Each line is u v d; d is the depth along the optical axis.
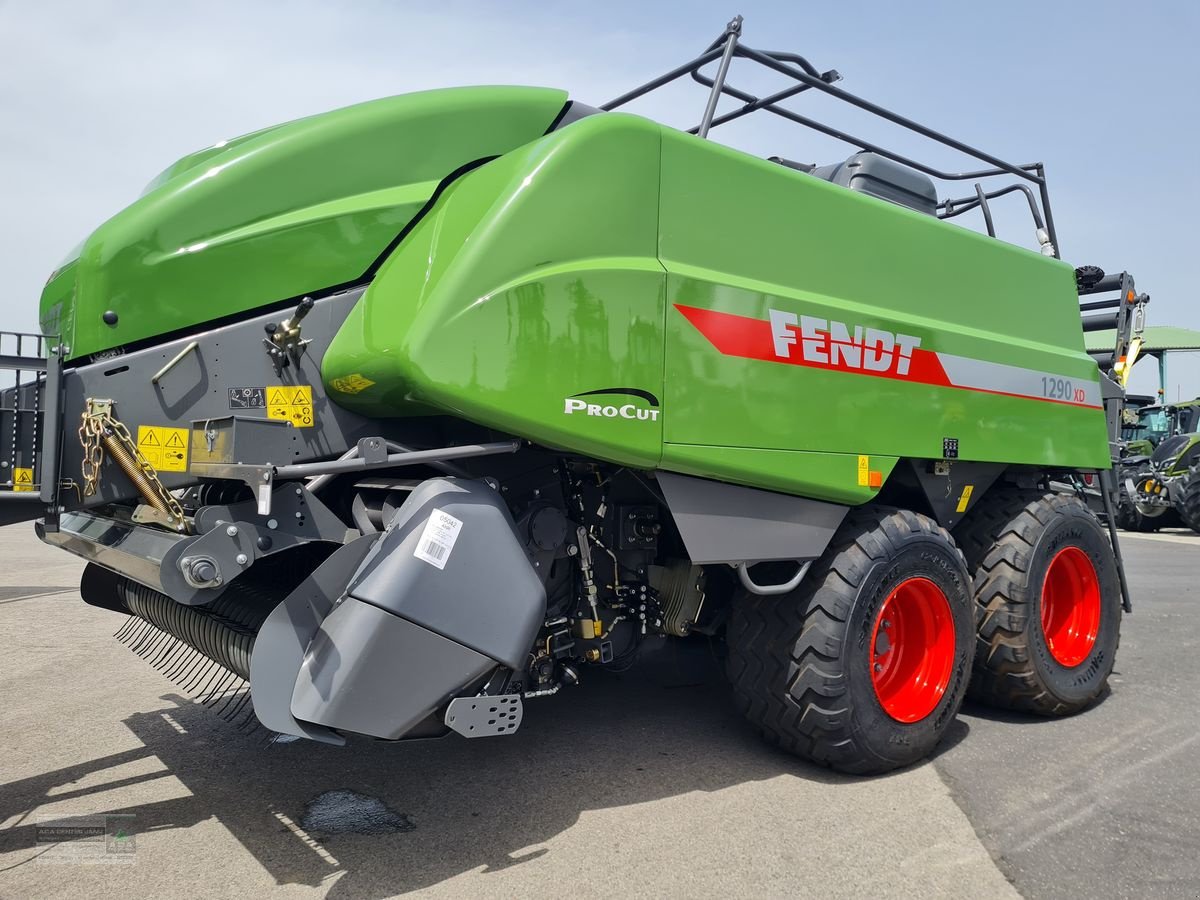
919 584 3.62
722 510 3.20
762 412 3.24
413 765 3.49
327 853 2.73
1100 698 4.67
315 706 2.40
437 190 3.16
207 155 3.22
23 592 7.64
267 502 2.45
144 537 2.82
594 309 2.87
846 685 3.32
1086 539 4.50
